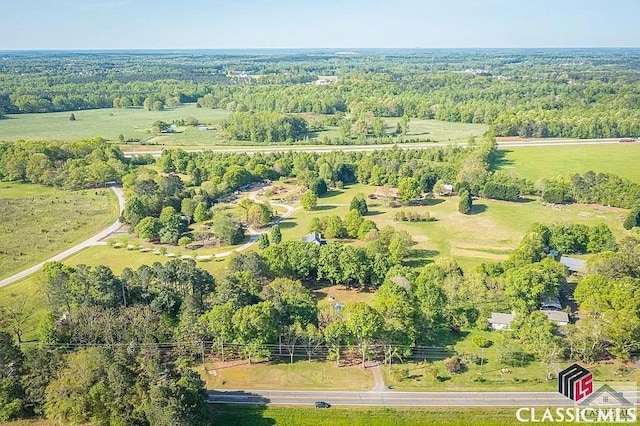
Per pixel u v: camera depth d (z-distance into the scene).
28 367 104.44
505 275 146.88
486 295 139.25
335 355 119.81
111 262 175.50
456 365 116.56
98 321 117.88
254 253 154.62
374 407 105.06
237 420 102.06
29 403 101.44
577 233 180.50
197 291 133.00
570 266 164.38
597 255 156.75
